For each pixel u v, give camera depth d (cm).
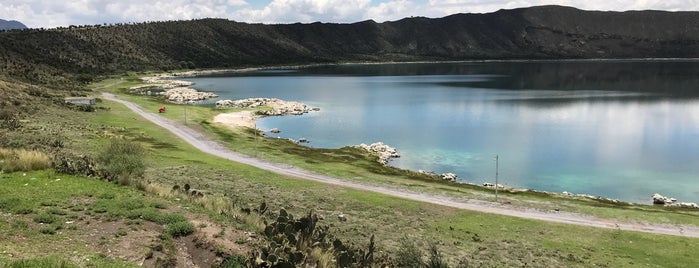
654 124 10894
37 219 1753
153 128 8750
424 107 14050
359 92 18225
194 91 16875
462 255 3138
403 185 5606
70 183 2308
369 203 4556
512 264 3047
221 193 3972
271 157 6950
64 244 1568
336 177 5819
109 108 10862
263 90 18900
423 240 3416
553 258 3300
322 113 12950
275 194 4509
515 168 7331
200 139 8088
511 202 5062
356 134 9988
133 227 1798
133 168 3047
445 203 4844
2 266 1255
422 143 9075
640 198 5997
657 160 7756
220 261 1644
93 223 1805
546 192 5978
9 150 2853
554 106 13838
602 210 4834
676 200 5859
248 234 1891
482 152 8350
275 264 1530
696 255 3541
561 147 8681
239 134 9019
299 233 1889
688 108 13275
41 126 6869
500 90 18562
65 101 10556
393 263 2317
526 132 10069
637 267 3228
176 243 1730
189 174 4938
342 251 1805
